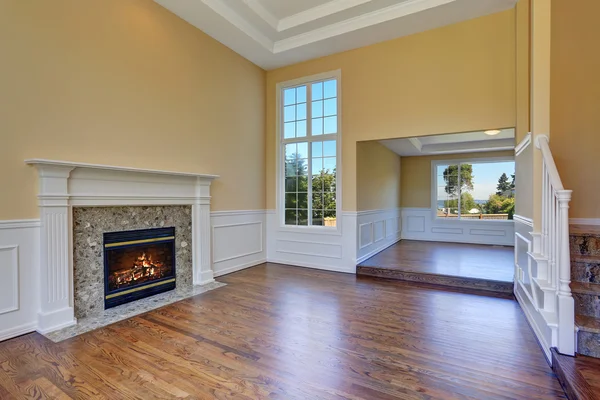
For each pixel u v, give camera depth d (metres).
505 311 3.10
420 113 4.17
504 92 3.68
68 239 2.76
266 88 5.49
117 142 3.20
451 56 3.98
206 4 3.63
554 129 3.37
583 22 3.29
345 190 4.77
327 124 4.98
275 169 5.41
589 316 2.16
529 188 2.85
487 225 7.09
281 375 1.98
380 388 1.84
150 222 3.54
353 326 2.73
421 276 4.18
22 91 2.52
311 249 5.05
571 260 2.38
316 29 4.34
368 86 4.54
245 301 3.39
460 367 2.07
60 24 2.76
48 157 2.67
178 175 3.75
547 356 2.15
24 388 1.84
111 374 1.99
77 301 2.88
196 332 2.61
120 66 3.23
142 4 3.44
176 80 3.83
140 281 3.48
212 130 4.36
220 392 1.81
